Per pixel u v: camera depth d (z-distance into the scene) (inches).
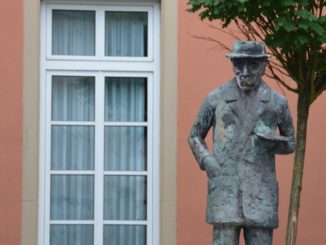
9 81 509.4
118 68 521.0
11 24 510.9
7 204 506.9
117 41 522.9
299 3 352.2
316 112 510.6
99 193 521.0
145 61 520.7
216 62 512.1
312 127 510.6
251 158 373.4
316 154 510.6
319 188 510.3
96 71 521.0
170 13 513.0
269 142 372.5
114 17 523.5
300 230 509.7
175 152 510.0
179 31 512.7
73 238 519.2
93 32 523.2
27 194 507.5
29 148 508.1
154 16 521.0
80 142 522.6
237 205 372.5
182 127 510.3
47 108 518.6
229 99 376.2
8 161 507.2
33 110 509.4
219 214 373.4
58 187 519.8
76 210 520.1
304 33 352.8
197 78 511.8
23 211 507.2
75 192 520.7
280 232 506.6
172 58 512.1
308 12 348.5
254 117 374.6
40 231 517.0
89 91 522.0
